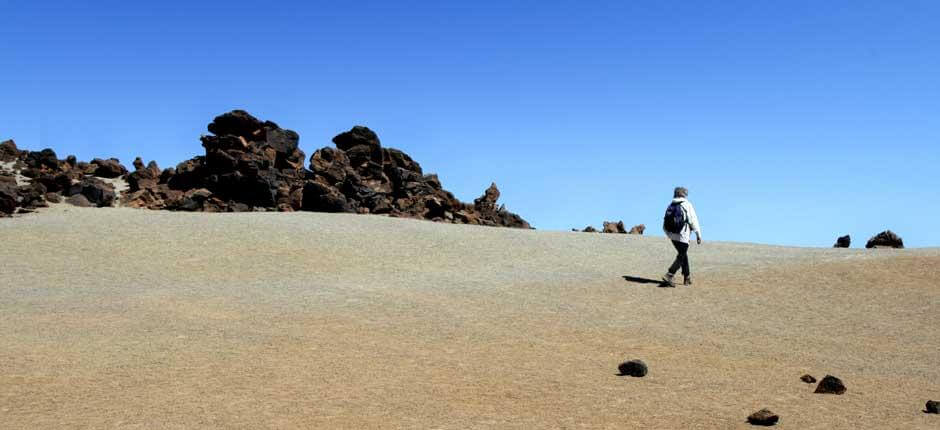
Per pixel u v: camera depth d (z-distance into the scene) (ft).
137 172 139.54
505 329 44.39
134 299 52.85
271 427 24.81
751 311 51.29
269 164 133.49
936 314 50.08
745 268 68.03
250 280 63.77
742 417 26.89
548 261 76.02
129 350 37.27
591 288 59.57
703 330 45.21
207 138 137.90
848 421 26.66
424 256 78.23
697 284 61.21
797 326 46.80
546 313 49.73
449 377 32.63
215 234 85.10
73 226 87.40
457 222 135.54
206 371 33.19
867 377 34.60
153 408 27.17
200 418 25.86
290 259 73.97
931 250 77.77
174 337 40.55
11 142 156.97
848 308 52.16
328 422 25.48
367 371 33.58
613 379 32.78
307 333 42.11
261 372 33.09
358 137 150.92
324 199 124.98
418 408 27.48
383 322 45.80
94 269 67.00
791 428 25.58
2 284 59.11
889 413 27.96
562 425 25.52
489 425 25.39
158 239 81.51
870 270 64.49
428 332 43.11
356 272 68.74
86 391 29.68
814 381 33.01
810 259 72.54
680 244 60.13
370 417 26.21
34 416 26.14
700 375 34.01
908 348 41.29
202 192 124.88
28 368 33.17
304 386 30.71
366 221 101.55
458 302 53.26
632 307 52.34
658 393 30.37
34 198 112.27
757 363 37.04
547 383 31.76
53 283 60.18
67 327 42.80
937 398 30.78
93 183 129.18
